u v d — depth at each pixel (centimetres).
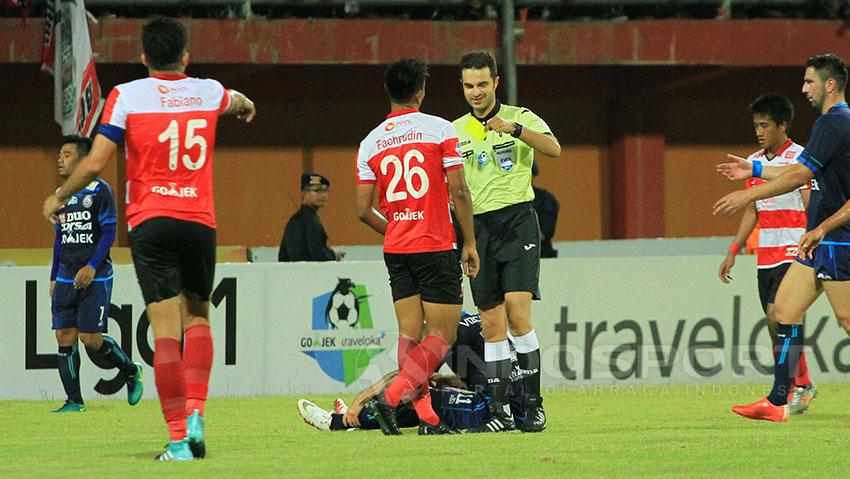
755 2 5844
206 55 5372
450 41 5556
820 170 2605
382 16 5656
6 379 3597
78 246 3225
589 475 1927
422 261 2430
